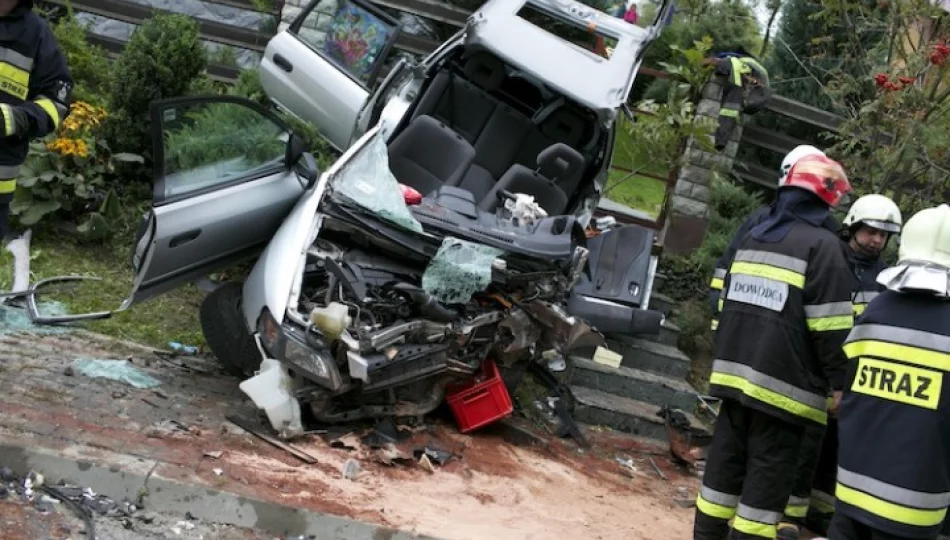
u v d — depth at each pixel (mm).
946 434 3096
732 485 3975
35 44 4426
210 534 3646
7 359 4840
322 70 7254
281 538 3762
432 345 5113
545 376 6633
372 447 4840
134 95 7332
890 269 3311
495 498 4648
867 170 7270
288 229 5219
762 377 3766
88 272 6586
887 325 3234
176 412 4656
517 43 6926
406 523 4016
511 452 5434
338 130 7246
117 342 5570
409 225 5156
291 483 4125
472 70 7371
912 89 6746
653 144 8539
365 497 4195
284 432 4637
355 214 5156
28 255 6398
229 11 9555
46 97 4516
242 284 5539
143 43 7391
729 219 8820
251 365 5359
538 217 6207
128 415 4449
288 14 9055
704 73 8602
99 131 7340
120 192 7320
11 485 3609
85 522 3475
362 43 7215
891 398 3172
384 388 4992
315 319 4648
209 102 5121
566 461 5629
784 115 8914
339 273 4848
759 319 3828
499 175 7250
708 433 6602
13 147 4477
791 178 3904
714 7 11336
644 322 7035
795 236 3824
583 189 7258
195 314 6363
